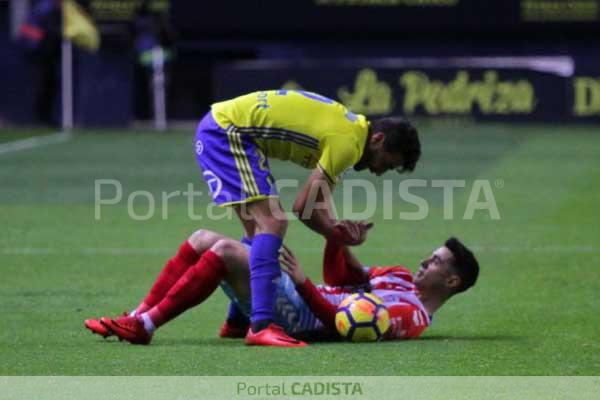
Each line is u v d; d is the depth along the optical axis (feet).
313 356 60.13
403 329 64.80
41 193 136.67
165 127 215.92
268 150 63.31
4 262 93.56
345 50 222.28
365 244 103.19
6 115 225.35
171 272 64.44
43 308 75.41
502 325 70.33
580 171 154.20
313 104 62.95
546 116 213.46
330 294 65.62
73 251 98.99
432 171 154.71
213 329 69.21
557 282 85.46
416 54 222.89
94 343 64.18
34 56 213.05
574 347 63.41
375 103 212.02
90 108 217.15
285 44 221.87
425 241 104.94
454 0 219.41
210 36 221.05
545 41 220.84
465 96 213.25
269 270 62.44
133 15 214.69
